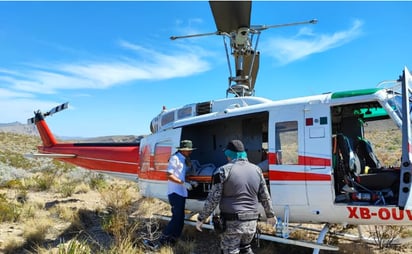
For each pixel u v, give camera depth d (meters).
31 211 8.43
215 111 6.86
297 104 5.54
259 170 4.43
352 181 5.36
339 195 5.47
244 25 7.45
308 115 5.42
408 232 6.70
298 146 5.43
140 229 7.07
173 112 7.46
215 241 6.69
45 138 11.38
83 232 7.10
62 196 11.39
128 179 9.16
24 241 6.45
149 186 7.57
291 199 5.46
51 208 8.99
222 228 4.19
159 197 7.30
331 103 5.28
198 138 7.54
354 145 6.13
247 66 8.48
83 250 5.25
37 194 11.83
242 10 7.04
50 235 6.95
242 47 7.70
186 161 6.50
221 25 7.50
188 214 7.05
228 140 7.38
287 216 5.50
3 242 6.39
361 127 6.68
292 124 5.54
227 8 6.97
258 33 7.98
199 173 6.72
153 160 7.43
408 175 4.35
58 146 11.03
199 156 7.51
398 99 5.08
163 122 7.66
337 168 5.50
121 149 9.32
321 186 5.22
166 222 7.77
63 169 18.69
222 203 4.23
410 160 4.37
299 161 5.39
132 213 8.59
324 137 5.27
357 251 6.01
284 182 5.50
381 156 6.84
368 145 6.17
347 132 6.42
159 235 6.37
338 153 5.54
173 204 6.22
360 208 5.08
